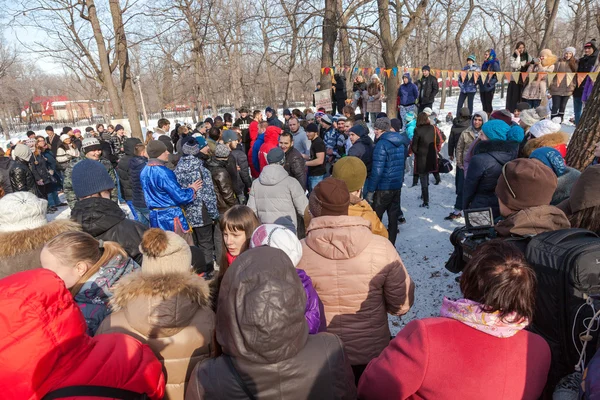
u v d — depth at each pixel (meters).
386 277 2.20
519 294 1.27
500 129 3.96
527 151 4.04
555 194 3.29
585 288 1.72
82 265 2.11
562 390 1.54
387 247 2.23
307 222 3.26
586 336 1.61
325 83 12.71
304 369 1.38
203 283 1.90
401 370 1.36
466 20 18.58
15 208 2.39
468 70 11.20
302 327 1.39
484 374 1.29
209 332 1.84
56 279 1.28
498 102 17.44
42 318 1.20
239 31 20.58
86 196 3.00
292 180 4.23
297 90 41.50
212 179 5.14
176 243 1.96
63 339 1.26
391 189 4.92
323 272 2.19
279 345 1.31
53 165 9.83
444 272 4.60
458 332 1.35
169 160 6.75
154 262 1.90
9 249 2.30
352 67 14.05
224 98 43.12
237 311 1.31
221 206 5.25
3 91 40.09
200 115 21.77
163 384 1.68
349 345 2.20
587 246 1.80
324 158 6.39
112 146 11.55
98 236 2.88
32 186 7.76
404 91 10.91
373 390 1.44
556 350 1.83
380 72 11.99
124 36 12.14
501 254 1.36
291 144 5.62
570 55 9.21
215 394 1.40
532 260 1.94
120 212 2.99
